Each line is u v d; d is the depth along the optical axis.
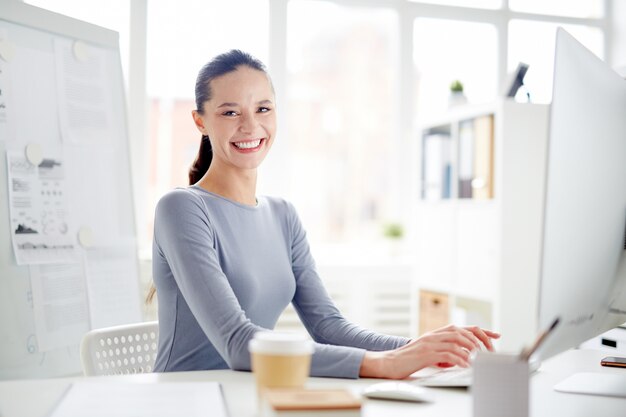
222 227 1.52
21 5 2.28
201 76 1.61
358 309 3.79
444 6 4.23
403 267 3.84
